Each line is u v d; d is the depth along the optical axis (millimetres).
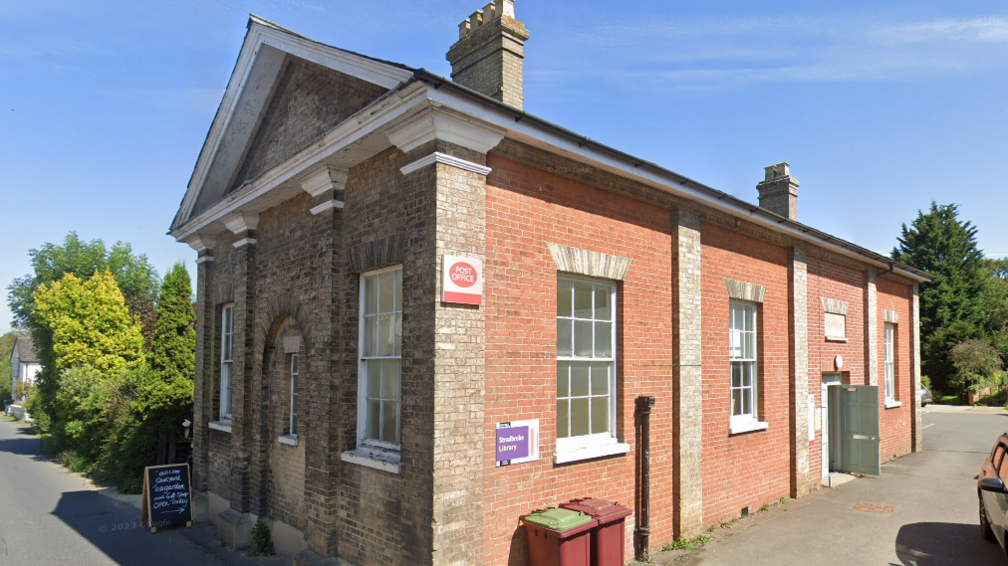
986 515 8070
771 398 10641
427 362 5777
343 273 7457
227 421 10758
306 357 8375
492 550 6125
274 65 9062
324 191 7691
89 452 18797
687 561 7676
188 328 16078
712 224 9531
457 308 5922
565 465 6934
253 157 10344
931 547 8188
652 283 8352
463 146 6074
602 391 7754
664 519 8195
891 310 15867
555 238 7070
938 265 40062
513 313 6523
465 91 5602
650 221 8414
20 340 58781
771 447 10539
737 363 10164
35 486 15891
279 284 8961
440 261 5809
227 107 9609
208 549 9250
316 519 7266
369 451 6898
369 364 7320
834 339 12875
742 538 8594
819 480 11977
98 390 18547
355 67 6746
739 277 10086
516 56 8219
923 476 12938
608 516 6449
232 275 10609
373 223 6984
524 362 6586
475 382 6012
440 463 5641
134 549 9328
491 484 6176
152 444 15359
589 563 6270
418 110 5789
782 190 15172
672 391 8516
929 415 26828
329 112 8141
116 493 14664
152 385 15117
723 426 9398
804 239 11539
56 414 23609
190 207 11219
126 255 40438
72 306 25141
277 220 9188
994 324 37281
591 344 7633
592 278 7676
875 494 11273
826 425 12656
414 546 5785
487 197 6402
